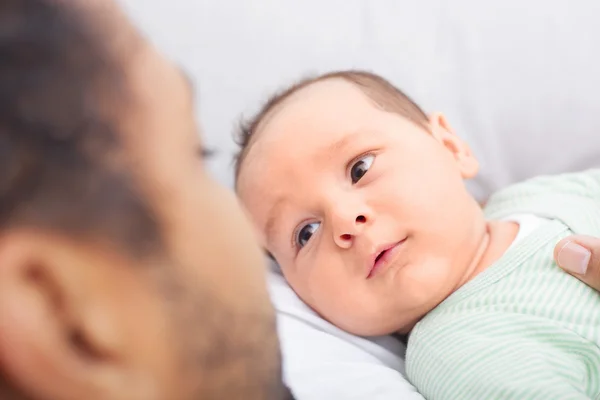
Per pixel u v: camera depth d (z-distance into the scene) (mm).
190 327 270
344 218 726
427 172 775
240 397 292
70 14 283
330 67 991
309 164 780
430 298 741
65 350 243
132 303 254
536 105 1018
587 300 681
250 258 312
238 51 950
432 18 1043
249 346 300
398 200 742
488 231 824
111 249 251
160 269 263
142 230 261
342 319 760
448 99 1028
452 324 715
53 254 243
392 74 1016
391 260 729
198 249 281
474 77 1023
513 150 1037
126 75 287
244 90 936
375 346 769
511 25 1025
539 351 648
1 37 260
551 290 697
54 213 244
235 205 324
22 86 253
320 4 1018
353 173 774
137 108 282
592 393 636
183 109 308
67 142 254
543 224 800
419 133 818
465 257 767
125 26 306
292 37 983
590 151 1021
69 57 271
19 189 242
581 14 1020
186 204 284
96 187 254
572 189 874
